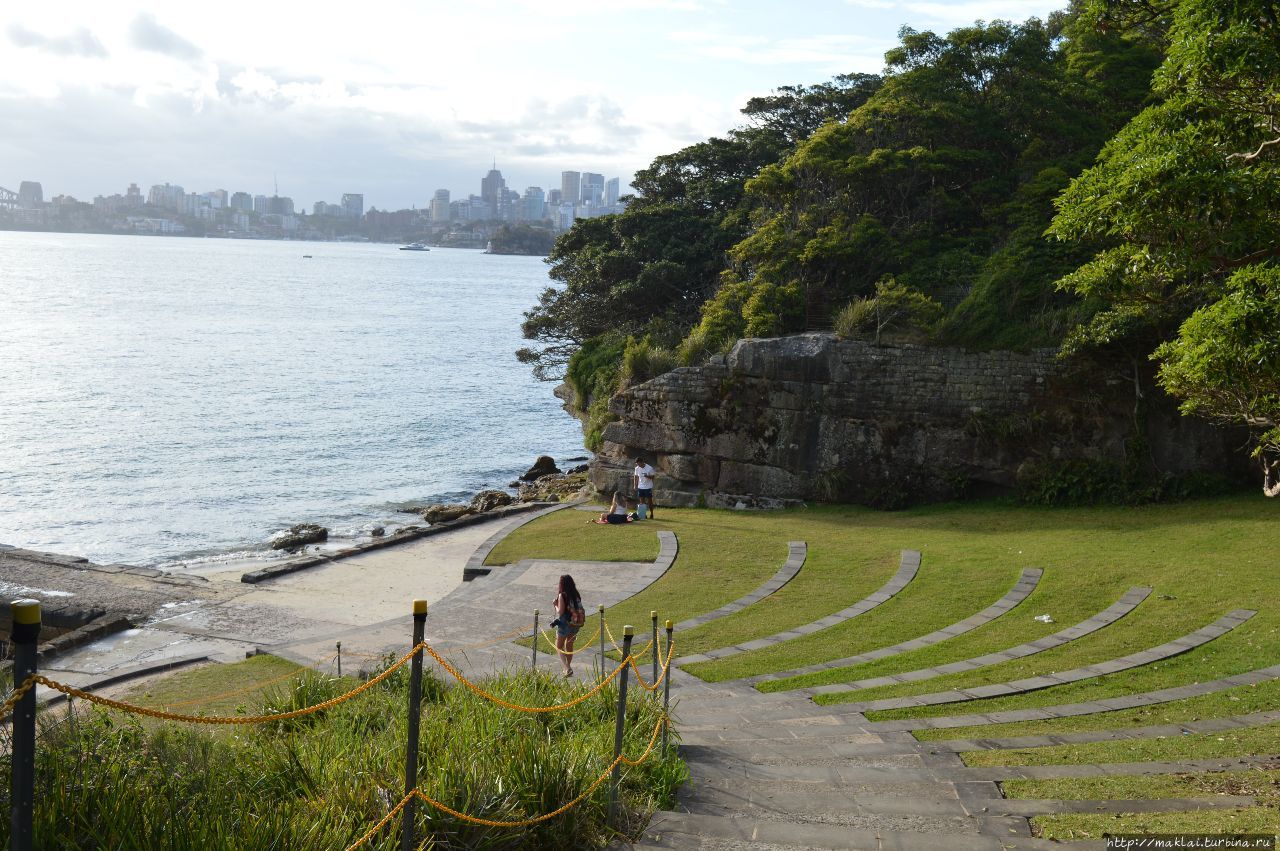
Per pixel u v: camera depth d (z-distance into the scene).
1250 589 18.47
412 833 6.52
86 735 7.41
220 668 17.48
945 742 11.74
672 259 47.03
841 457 30.47
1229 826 8.09
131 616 22.45
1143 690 13.95
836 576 22.25
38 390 65.31
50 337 94.56
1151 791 9.39
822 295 34.84
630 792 9.12
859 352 30.39
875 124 39.25
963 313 30.52
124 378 72.44
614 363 40.12
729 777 10.28
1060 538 24.27
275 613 22.84
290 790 7.80
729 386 31.44
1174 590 18.97
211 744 8.50
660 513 30.45
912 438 30.02
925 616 18.95
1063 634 17.16
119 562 32.12
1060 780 9.91
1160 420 28.09
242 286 189.38
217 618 22.41
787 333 33.97
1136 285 13.44
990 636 17.41
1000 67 38.97
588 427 39.06
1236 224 11.94
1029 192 33.69
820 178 39.25
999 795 9.56
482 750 8.56
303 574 26.58
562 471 49.44
